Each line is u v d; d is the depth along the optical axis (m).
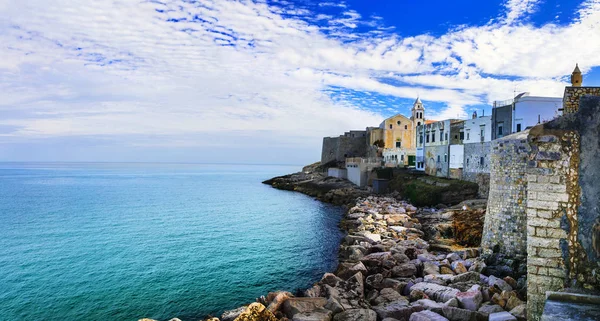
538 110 51.28
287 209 76.50
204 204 84.25
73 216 64.62
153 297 28.02
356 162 103.50
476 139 62.31
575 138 11.40
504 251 25.23
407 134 120.06
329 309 21.42
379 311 20.31
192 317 24.89
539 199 11.84
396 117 119.31
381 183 86.19
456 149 67.88
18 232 50.75
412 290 23.17
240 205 82.94
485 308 19.09
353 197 84.69
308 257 38.94
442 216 51.41
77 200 88.88
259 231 52.88
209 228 55.00
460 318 18.47
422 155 82.81
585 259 11.27
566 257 11.49
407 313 19.78
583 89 24.80
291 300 22.23
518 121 53.16
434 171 76.50
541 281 11.80
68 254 39.56
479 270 24.94
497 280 22.34
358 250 35.88
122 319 24.50
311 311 21.25
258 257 38.84
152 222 59.66
